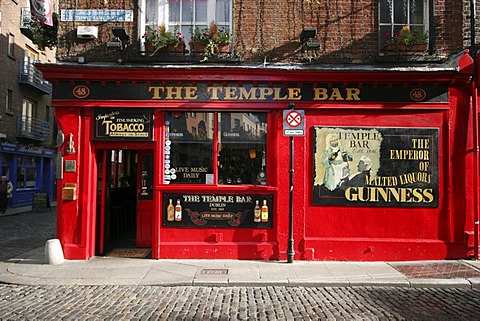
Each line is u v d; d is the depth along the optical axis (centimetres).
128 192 1161
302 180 872
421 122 877
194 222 873
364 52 891
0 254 934
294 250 864
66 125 870
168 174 880
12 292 661
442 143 877
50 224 1570
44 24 995
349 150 875
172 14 930
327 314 556
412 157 873
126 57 890
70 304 595
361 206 872
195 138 884
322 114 877
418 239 868
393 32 909
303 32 856
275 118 879
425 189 872
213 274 753
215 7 923
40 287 690
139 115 872
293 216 869
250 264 828
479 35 889
